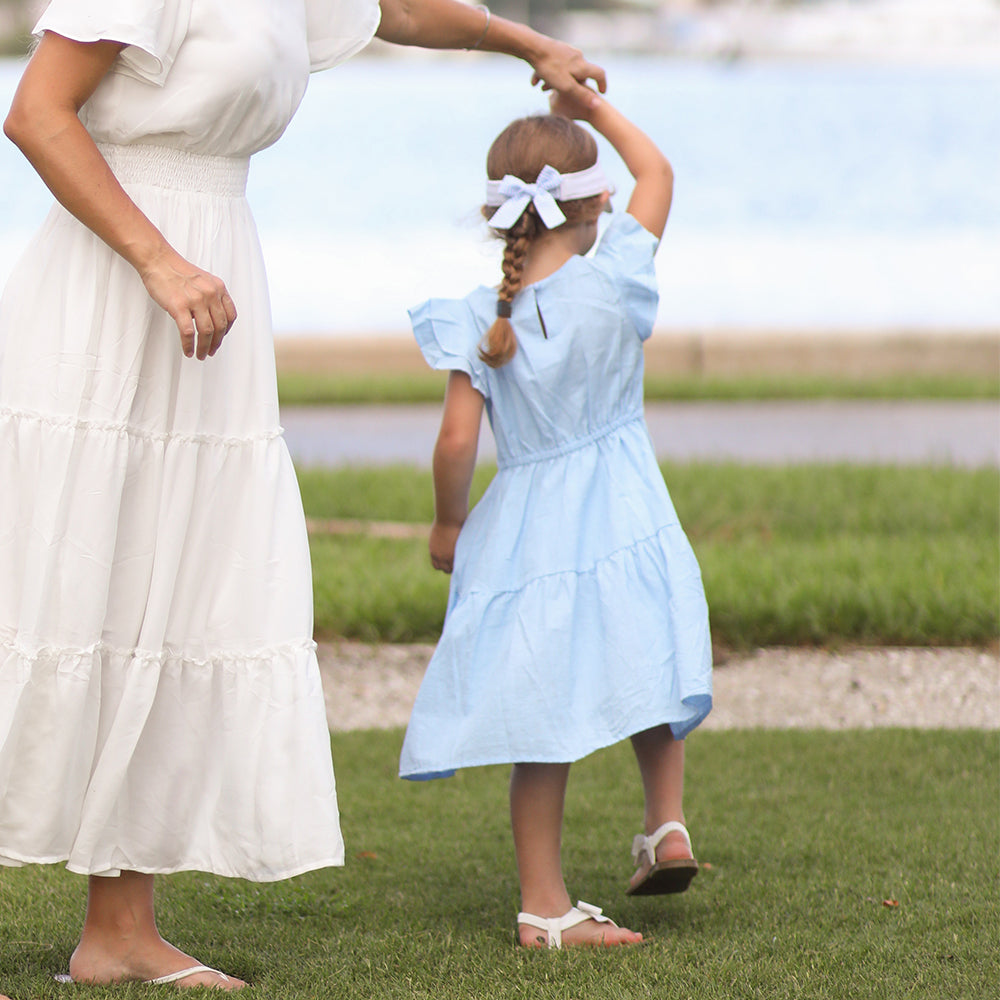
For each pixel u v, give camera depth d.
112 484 6.38
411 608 14.47
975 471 20.62
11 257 53.12
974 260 53.28
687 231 60.84
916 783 10.03
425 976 6.73
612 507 7.62
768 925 7.41
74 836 6.43
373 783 10.30
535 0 145.62
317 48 7.28
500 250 8.38
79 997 6.35
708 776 10.28
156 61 6.33
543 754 7.18
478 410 7.85
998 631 13.80
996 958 6.85
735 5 144.50
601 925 7.29
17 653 6.25
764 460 22.64
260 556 6.65
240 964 6.93
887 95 109.44
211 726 6.65
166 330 6.53
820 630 13.91
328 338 35.53
